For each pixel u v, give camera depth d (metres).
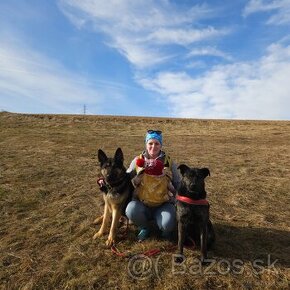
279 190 3.15
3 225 2.35
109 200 1.99
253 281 1.67
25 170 3.77
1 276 1.74
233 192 3.05
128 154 5.09
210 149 5.89
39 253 1.95
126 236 2.10
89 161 4.41
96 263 1.82
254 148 6.07
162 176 2.00
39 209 2.64
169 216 1.94
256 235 2.16
